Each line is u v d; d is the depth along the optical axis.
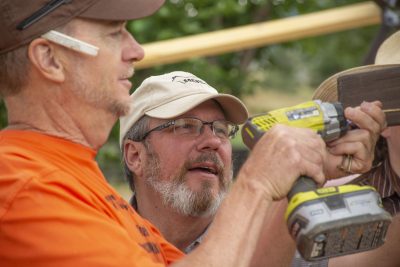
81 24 4.25
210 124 6.44
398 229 5.10
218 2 11.85
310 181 4.11
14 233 3.79
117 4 4.31
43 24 4.19
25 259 3.77
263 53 13.08
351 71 5.25
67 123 4.33
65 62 4.25
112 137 11.62
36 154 4.16
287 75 18.95
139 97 6.68
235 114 6.57
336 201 3.90
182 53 9.09
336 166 4.51
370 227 3.89
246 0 12.33
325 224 3.79
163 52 9.03
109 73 4.33
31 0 4.19
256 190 4.08
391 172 5.55
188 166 6.34
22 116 4.34
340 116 4.45
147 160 6.50
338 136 4.46
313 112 4.45
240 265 3.95
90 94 4.29
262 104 14.57
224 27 12.35
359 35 14.64
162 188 6.37
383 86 4.64
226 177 6.47
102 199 4.23
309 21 9.64
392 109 4.61
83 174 4.27
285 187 4.08
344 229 3.84
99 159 11.48
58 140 4.30
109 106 4.36
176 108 6.38
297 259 5.72
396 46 5.52
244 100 13.09
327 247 3.90
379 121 4.49
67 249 3.78
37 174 3.95
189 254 4.01
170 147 6.38
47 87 4.28
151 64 9.09
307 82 19.69
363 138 4.46
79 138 4.38
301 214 3.88
